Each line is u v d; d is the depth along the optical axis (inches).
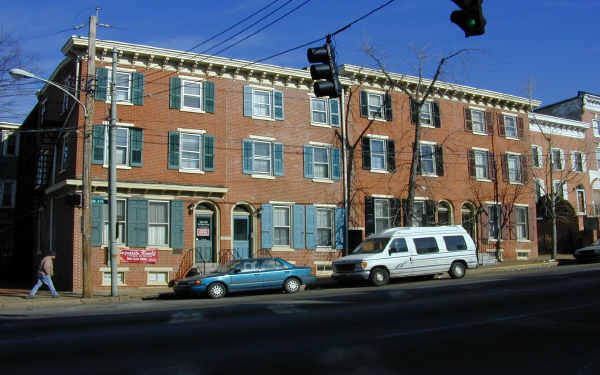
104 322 478.3
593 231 1475.1
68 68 988.6
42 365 314.8
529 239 1389.0
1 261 1354.6
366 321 442.6
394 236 869.2
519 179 1401.3
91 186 807.7
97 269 888.9
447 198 1258.6
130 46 941.8
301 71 1094.4
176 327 434.6
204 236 988.6
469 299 561.0
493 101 1381.6
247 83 1056.8
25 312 627.2
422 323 428.5
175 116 978.1
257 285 782.5
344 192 1118.4
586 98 1676.9
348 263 850.8
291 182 1074.1
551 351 334.6
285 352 335.9
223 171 1007.0
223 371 293.1
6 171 1392.7
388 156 1187.9
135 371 297.0
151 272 928.9
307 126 1107.9
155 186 930.7
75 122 922.7
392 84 1128.2
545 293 597.0
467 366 299.9
